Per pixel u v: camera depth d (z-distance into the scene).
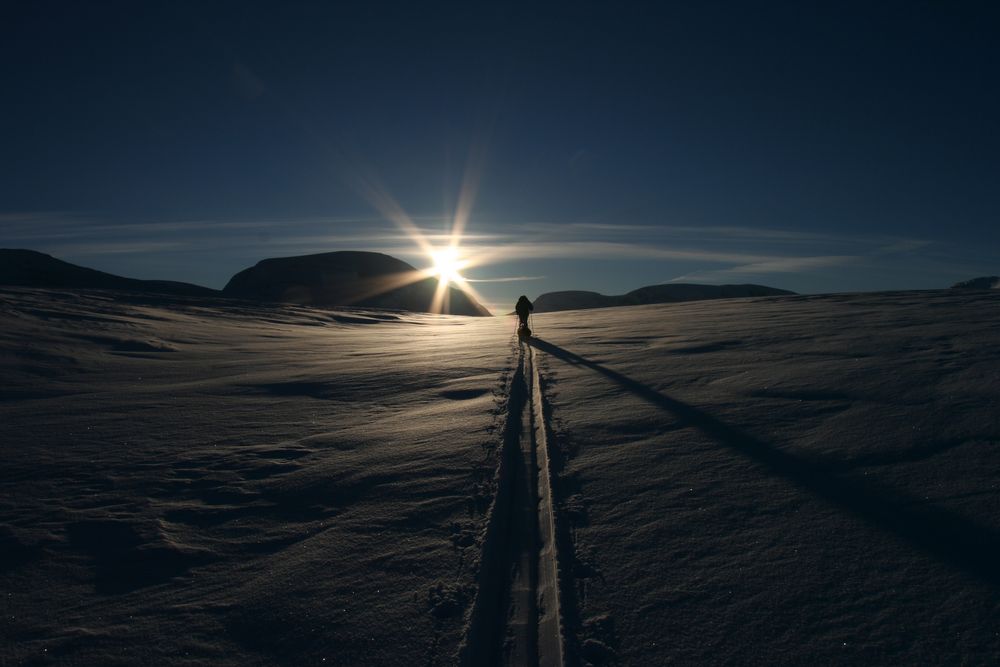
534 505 3.63
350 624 2.49
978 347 7.73
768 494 3.48
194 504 3.97
